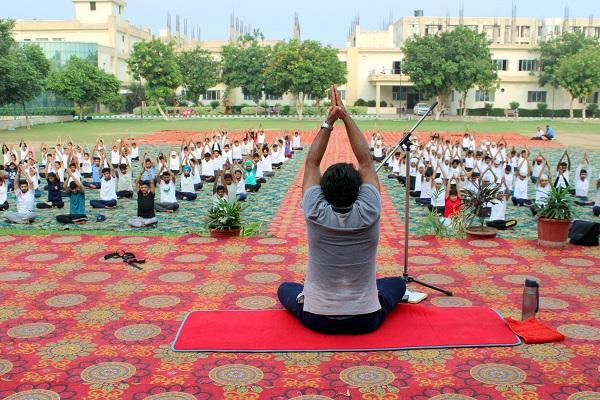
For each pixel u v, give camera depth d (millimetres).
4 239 7094
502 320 4289
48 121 39781
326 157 21516
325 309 3848
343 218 3668
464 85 43625
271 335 4008
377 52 52844
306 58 43531
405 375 3516
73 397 3291
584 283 5395
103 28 53625
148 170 13727
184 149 16625
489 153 16047
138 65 42656
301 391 3342
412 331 4062
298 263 6109
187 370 3604
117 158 18031
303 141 28344
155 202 12000
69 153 15633
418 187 13500
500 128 36531
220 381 3461
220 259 6258
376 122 42125
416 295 4820
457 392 3324
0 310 4699
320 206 3693
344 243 3711
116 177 13562
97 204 12023
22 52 35844
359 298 3842
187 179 13180
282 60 43531
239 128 35375
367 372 3543
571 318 4488
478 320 4273
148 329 4289
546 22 60500
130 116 47531
